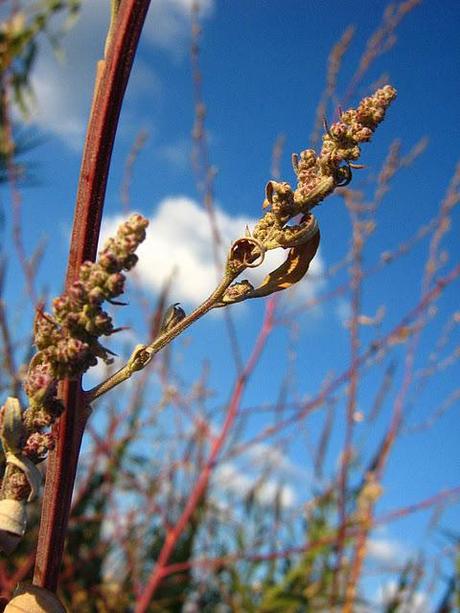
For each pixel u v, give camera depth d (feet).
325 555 2.32
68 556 2.34
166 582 2.39
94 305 0.37
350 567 2.16
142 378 2.29
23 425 0.38
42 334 0.38
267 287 0.46
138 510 2.30
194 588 2.52
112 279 0.37
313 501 2.40
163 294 2.13
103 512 2.46
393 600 2.21
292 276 0.46
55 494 0.41
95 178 0.41
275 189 0.45
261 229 0.46
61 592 2.30
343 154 0.46
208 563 1.98
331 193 0.46
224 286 0.44
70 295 0.37
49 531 0.41
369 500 2.13
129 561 2.31
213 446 2.03
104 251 0.37
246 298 0.44
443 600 2.15
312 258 0.47
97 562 2.44
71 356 0.37
